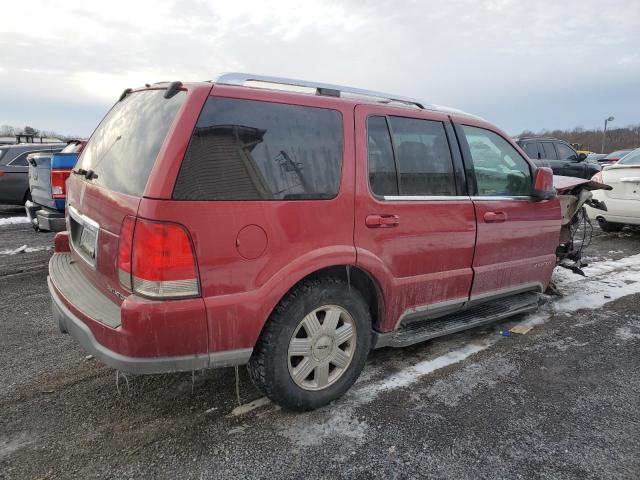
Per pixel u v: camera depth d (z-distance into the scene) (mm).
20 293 4934
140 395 2947
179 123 2242
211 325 2297
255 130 2449
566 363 3494
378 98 3211
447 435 2594
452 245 3305
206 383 3092
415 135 3170
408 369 3346
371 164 2877
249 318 2391
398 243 2986
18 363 3357
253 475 2264
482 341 3859
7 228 8766
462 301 3498
